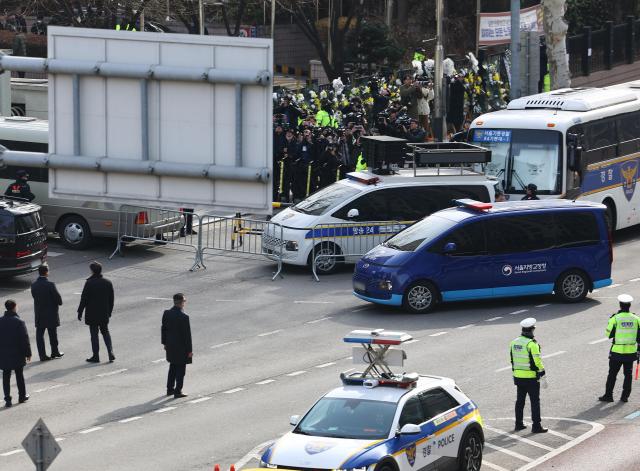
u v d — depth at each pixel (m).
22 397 71.81
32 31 183.50
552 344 80.38
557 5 144.88
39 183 112.81
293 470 48.16
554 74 146.88
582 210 92.69
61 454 60.47
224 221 120.56
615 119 115.06
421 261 90.00
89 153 36.34
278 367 77.44
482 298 91.06
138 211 110.12
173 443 61.50
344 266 107.12
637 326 66.69
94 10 164.00
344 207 103.06
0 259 99.00
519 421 62.34
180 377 71.44
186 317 71.19
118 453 60.12
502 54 166.50
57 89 36.22
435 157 101.62
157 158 35.75
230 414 66.81
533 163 109.25
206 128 35.34
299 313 91.94
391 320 88.69
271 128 34.84
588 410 66.06
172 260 110.31
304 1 184.38
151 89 35.53
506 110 116.06
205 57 34.97
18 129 112.31
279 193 122.50
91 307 80.56
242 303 95.31
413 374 53.50
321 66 191.38
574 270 92.25
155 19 177.62
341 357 79.25
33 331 89.62
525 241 91.31
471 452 53.94
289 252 102.88
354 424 50.88
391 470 48.84
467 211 92.44
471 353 78.25
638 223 119.19
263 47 34.47
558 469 55.47
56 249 113.62
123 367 79.75
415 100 140.50
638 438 60.34
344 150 122.19
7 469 58.97
